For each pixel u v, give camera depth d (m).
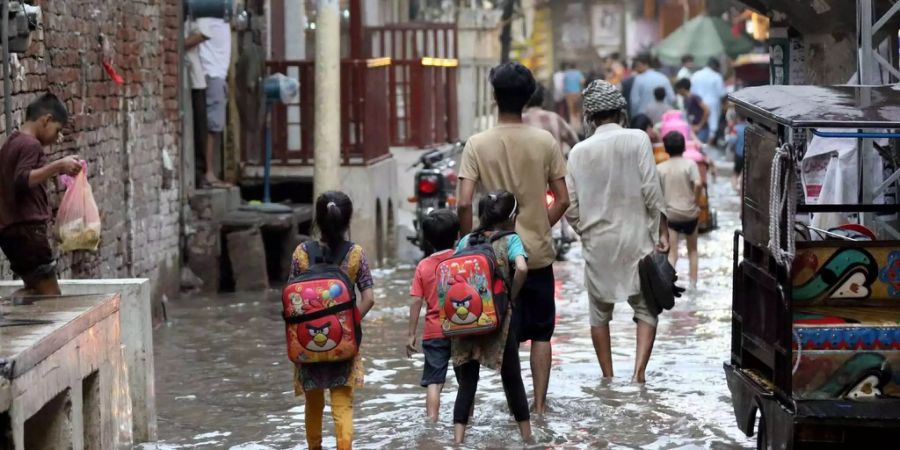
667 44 67.88
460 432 14.63
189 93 26.73
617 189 17.28
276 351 20.14
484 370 18.78
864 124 12.03
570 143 28.22
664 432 15.02
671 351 19.55
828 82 20.70
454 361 14.48
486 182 15.72
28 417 10.98
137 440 14.95
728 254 30.77
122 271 22.20
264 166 29.95
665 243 17.52
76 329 12.47
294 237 27.89
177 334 21.64
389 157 32.22
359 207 29.72
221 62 27.27
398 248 32.62
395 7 49.53
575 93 65.00
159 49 24.56
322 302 13.40
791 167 12.21
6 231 13.88
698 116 54.81
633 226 17.30
